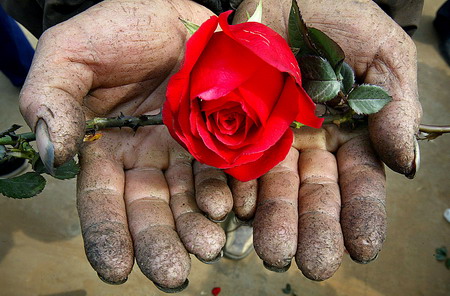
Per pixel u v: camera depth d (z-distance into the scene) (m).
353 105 0.21
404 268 0.41
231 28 0.18
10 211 0.44
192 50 0.16
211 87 0.16
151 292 0.39
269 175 0.22
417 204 0.45
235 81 0.16
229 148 0.18
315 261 0.19
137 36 0.23
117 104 0.25
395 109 0.21
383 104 0.21
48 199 0.44
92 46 0.22
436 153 0.49
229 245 0.40
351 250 0.20
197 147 0.18
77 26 0.22
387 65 0.23
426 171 0.47
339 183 0.23
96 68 0.22
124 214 0.21
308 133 0.24
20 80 0.53
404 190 0.46
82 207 0.21
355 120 0.23
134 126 0.23
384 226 0.20
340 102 0.24
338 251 0.19
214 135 0.18
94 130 0.22
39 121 0.19
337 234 0.20
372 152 0.23
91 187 0.22
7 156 0.22
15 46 0.49
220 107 0.17
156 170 0.23
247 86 0.17
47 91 0.19
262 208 0.21
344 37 0.24
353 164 0.23
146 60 0.24
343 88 0.22
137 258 0.19
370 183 0.21
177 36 0.25
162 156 0.24
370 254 0.19
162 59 0.24
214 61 0.17
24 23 0.34
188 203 0.22
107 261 0.19
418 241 0.43
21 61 0.51
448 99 0.53
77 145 0.19
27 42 0.52
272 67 0.17
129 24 0.22
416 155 0.21
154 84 0.25
